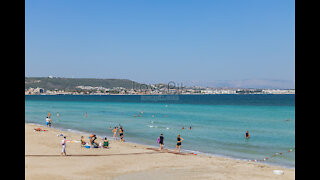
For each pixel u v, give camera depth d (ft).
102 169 59.00
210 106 379.96
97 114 251.60
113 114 250.16
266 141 107.04
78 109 326.85
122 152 80.18
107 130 142.61
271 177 55.88
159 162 67.97
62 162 63.46
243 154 83.25
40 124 173.17
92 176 53.21
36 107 368.68
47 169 56.03
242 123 169.37
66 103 499.51
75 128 151.23
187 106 386.32
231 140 109.19
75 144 91.20
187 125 160.76
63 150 72.08
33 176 50.01
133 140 110.63
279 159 76.74
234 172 59.67
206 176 55.62
